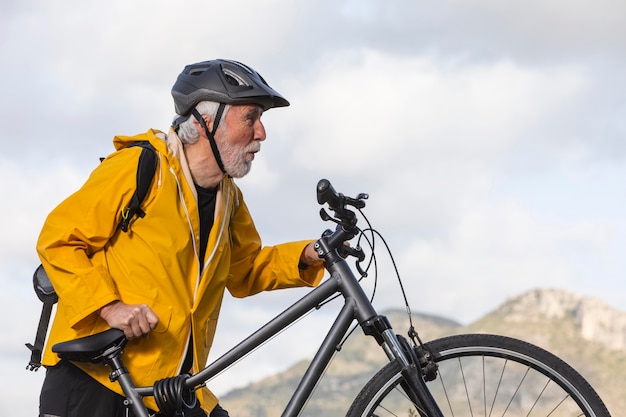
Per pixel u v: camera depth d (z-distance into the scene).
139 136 3.61
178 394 3.42
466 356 3.34
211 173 3.61
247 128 3.58
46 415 3.48
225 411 3.81
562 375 3.27
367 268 3.48
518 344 3.31
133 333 3.38
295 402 3.33
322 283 3.45
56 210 3.46
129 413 3.49
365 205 3.47
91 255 3.52
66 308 3.41
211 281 3.63
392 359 3.34
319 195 3.41
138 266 3.47
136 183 3.46
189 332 3.54
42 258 3.46
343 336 3.39
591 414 3.22
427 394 3.26
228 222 3.71
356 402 3.32
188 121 3.59
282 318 3.43
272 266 3.93
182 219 3.52
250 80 3.57
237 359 3.44
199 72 3.62
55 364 3.52
